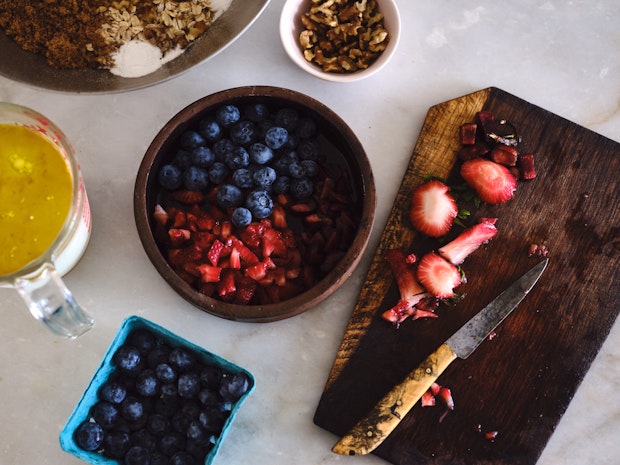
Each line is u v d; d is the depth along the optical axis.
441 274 0.78
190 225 0.78
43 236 0.72
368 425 0.75
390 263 0.78
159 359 0.74
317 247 0.77
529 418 0.77
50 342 0.79
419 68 0.83
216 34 0.79
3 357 0.79
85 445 0.72
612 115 0.83
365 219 0.74
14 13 0.79
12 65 0.79
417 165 0.80
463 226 0.79
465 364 0.78
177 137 0.77
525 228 0.79
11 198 0.73
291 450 0.78
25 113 0.72
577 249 0.79
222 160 0.78
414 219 0.78
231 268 0.76
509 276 0.79
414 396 0.75
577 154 0.80
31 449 0.78
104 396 0.73
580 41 0.83
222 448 0.78
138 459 0.72
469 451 0.77
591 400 0.79
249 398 0.78
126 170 0.81
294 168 0.76
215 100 0.76
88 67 0.80
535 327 0.78
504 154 0.79
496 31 0.83
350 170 0.78
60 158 0.73
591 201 0.80
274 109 0.79
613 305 0.78
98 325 0.79
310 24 0.79
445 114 0.81
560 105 0.83
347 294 0.79
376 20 0.79
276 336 0.79
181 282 0.73
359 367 0.77
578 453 0.78
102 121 0.82
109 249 0.80
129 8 0.80
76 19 0.79
